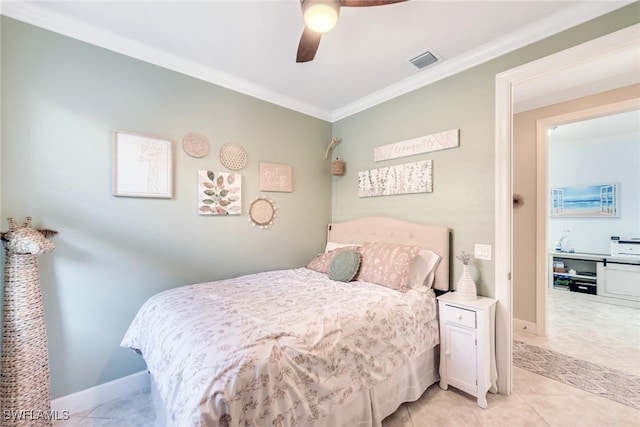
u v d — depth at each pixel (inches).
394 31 75.6
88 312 74.4
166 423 46.0
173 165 89.0
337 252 104.4
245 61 91.1
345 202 131.3
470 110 88.0
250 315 58.7
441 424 66.3
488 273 83.4
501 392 78.7
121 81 79.9
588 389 80.4
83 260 73.9
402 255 86.8
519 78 77.9
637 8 61.2
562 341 113.3
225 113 100.9
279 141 116.9
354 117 126.7
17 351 59.5
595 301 173.2
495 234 82.1
